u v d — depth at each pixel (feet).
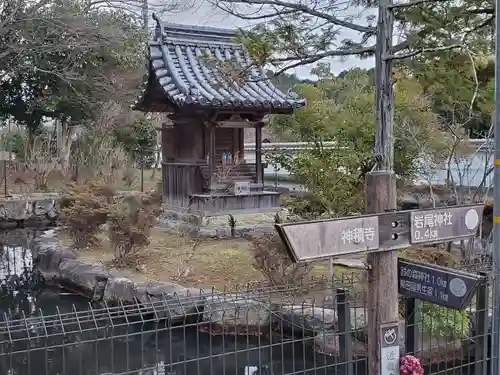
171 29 42.73
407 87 20.24
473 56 13.93
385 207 13.35
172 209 44.21
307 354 22.17
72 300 32.58
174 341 24.38
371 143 26.07
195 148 42.65
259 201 42.47
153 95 42.73
